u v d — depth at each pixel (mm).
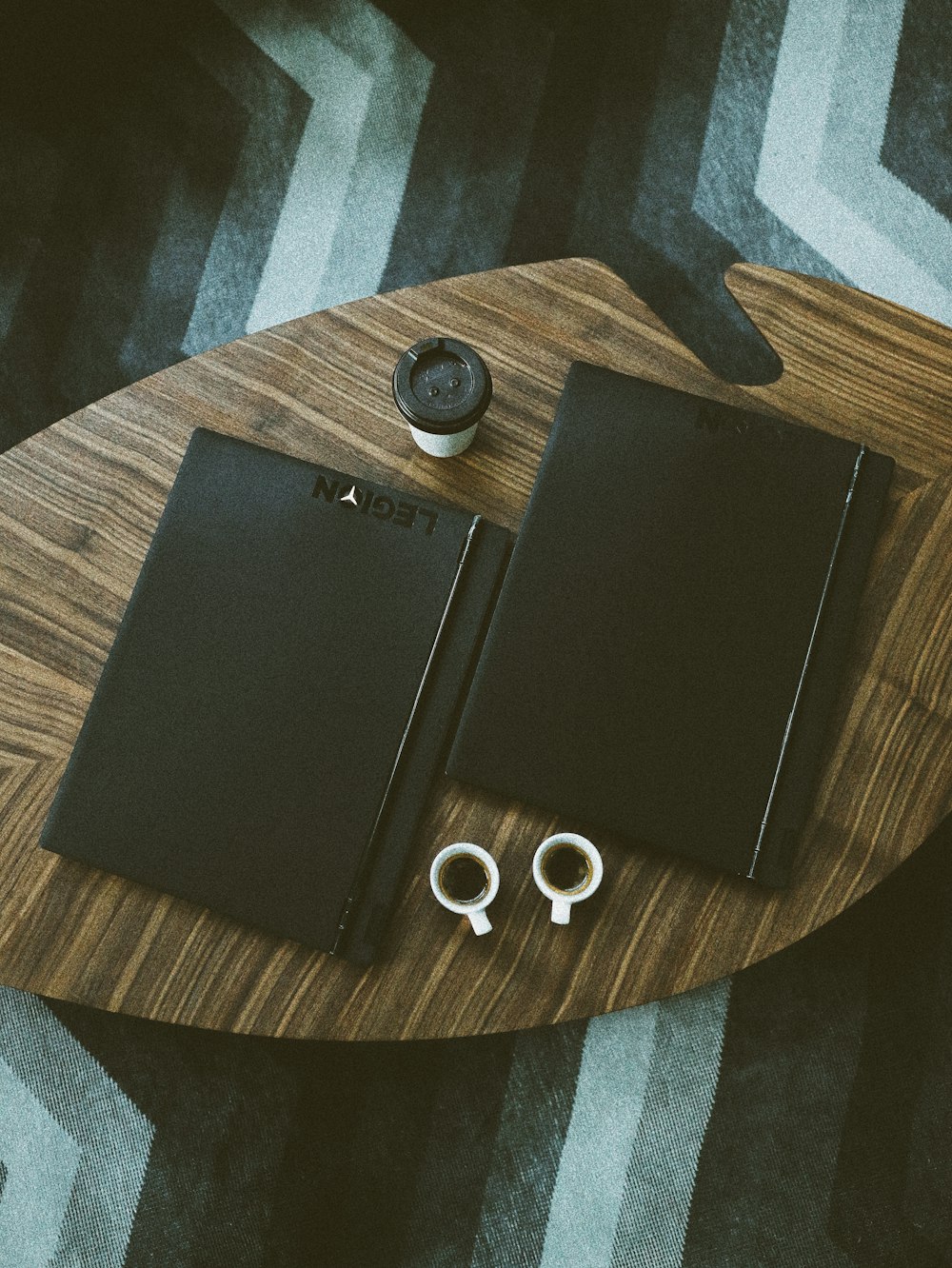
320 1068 1314
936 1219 1253
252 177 1528
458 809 846
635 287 1490
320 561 854
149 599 850
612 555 845
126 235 1523
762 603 836
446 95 1533
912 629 858
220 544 857
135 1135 1306
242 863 817
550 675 831
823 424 898
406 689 837
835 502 849
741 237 1496
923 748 840
